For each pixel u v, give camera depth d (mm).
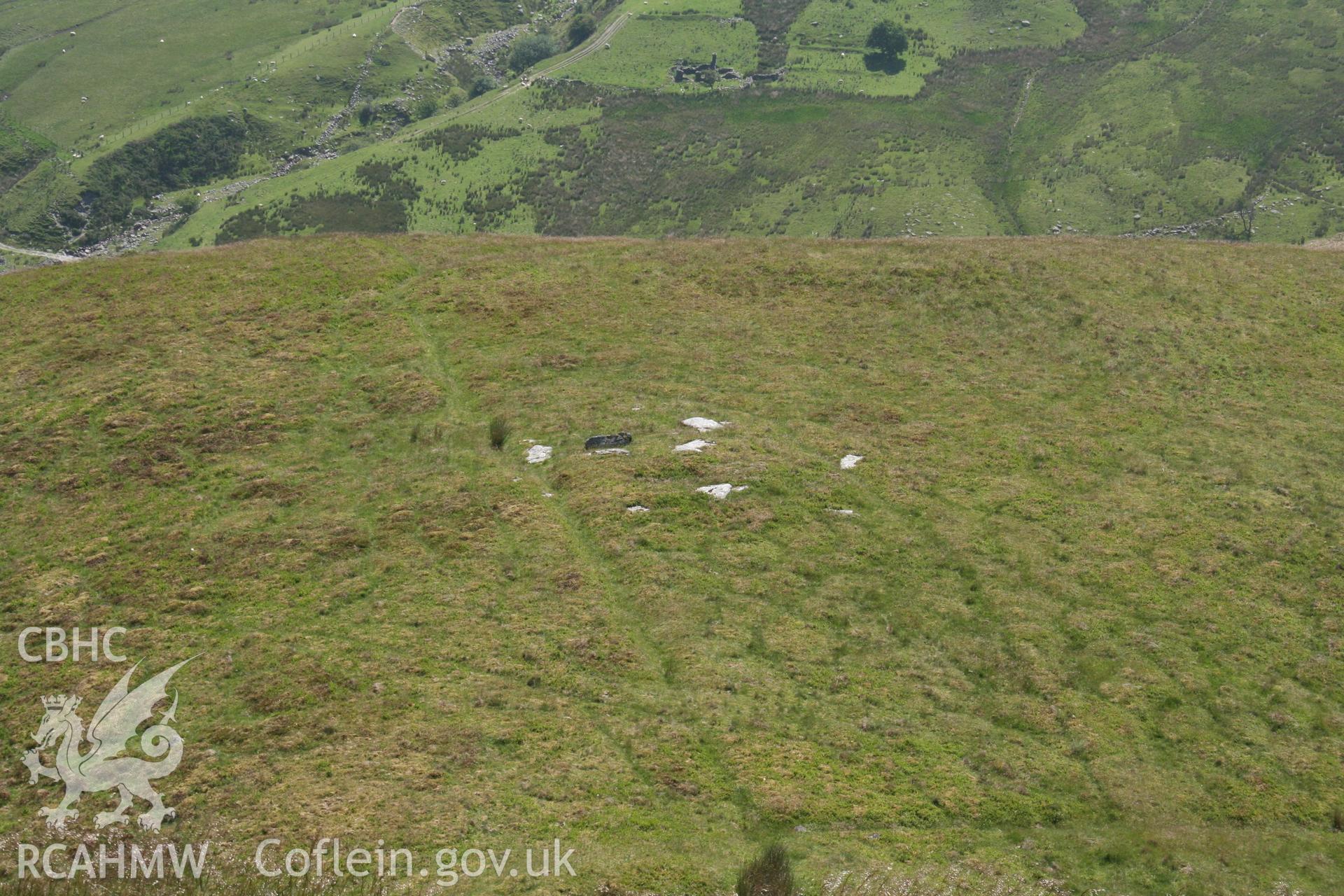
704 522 36844
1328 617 32344
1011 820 25172
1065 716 28719
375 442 42969
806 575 34562
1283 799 25859
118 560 35500
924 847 24000
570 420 43531
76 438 42469
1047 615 32656
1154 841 24484
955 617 32688
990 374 47250
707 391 46094
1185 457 40844
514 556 35281
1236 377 46500
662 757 26562
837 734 27781
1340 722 28281
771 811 24844
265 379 46906
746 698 29062
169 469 40719
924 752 27281
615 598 33406
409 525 37188
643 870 22656
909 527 36938
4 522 38000
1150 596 33281
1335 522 36656
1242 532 36281
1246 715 28688
